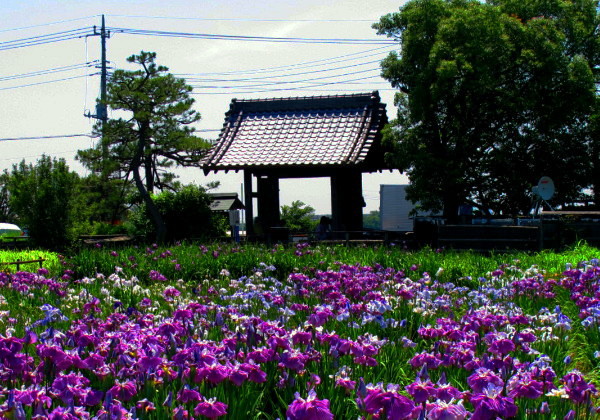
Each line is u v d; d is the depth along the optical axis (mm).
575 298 8570
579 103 27594
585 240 19625
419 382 4156
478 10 27172
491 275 11734
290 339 5441
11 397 3793
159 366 4910
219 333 6547
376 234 24953
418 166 27812
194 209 29953
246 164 26109
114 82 31156
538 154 29344
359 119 27781
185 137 31578
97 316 8273
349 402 4887
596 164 30203
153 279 12375
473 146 28453
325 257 15922
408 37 28406
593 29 31188
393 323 6715
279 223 27750
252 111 29266
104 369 4941
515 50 27469
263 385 5203
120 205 37625
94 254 16188
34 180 26594
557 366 5938
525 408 4426
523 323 6781
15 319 7836
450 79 26953
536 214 24094
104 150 31297
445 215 28672
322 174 28078
